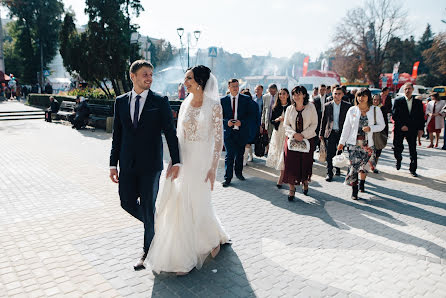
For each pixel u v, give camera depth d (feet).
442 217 14.76
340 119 20.12
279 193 18.12
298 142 15.96
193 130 9.85
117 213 14.56
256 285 9.28
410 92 21.72
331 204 16.40
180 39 62.34
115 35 48.24
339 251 11.43
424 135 45.85
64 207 15.24
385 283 9.48
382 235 12.81
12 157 25.72
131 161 9.43
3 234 12.27
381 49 144.66
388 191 18.65
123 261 10.46
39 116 58.34
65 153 27.63
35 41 129.90
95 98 55.01
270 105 24.93
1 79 100.48
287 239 12.35
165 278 9.56
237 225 13.61
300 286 9.26
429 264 10.62
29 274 9.60
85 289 8.90
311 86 84.07
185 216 9.78
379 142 22.18
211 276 9.71
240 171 20.67
